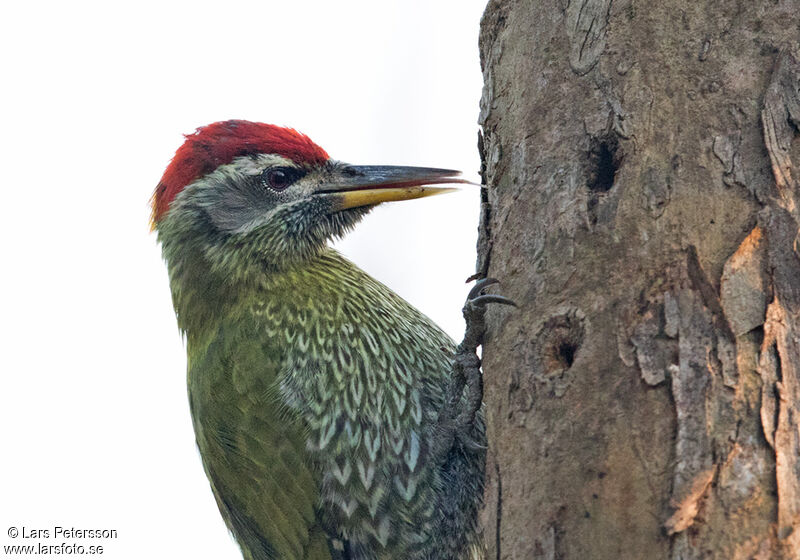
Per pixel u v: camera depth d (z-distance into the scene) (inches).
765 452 221.8
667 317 241.9
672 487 225.1
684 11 270.7
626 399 239.5
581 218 266.1
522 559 244.7
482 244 310.3
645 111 265.3
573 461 242.4
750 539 215.9
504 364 272.4
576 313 258.2
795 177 250.2
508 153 296.5
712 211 250.7
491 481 266.4
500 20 318.0
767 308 235.6
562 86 284.5
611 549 229.5
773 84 258.1
